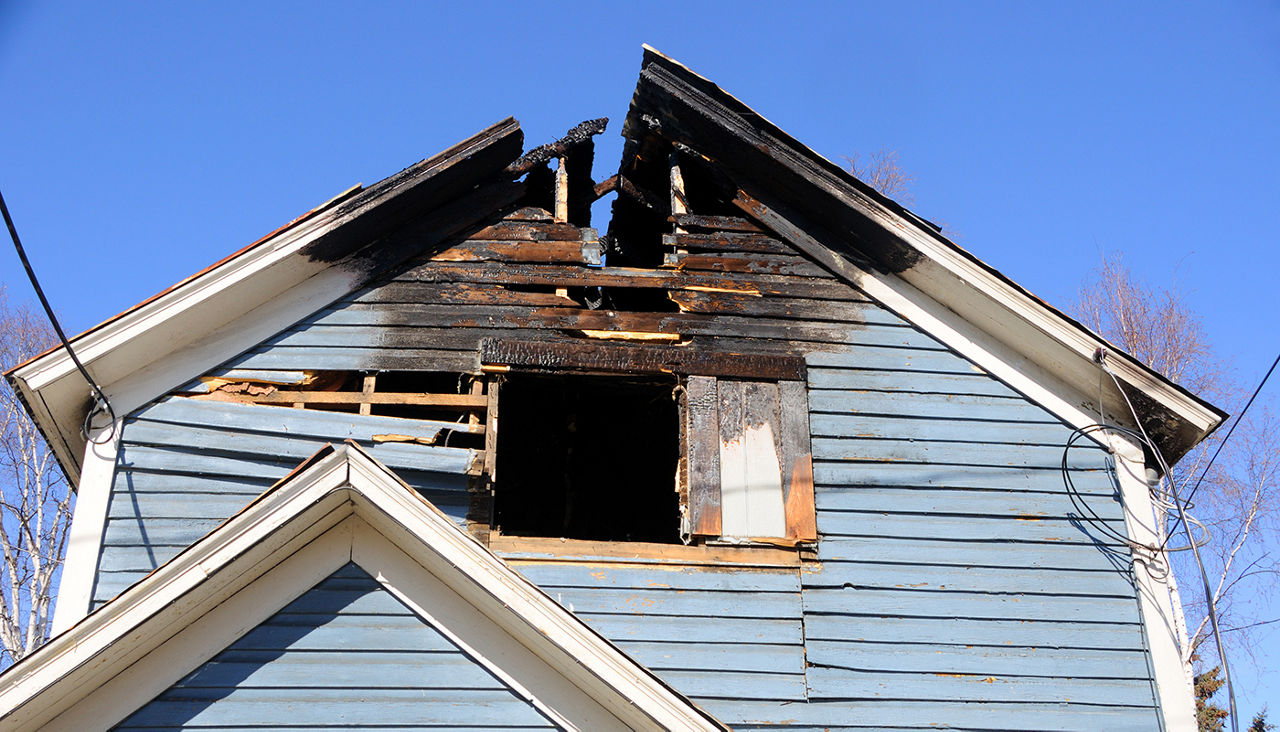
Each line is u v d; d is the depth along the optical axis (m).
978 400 8.41
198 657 5.83
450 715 5.78
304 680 5.82
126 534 7.39
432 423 7.81
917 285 8.79
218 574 5.78
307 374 8.07
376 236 8.53
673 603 7.39
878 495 7.95
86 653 5.53
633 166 9.81
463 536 5.85
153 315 7.84
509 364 8.09
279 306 8.27
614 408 11.27
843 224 8.84
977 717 7.26
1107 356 8.30
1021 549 7.87
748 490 7.86
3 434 20.02
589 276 8.59
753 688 7.18
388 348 8.19
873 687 7.28
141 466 7.62
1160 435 8.53
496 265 8.59
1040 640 7.55
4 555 18.95
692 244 8.84
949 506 7.96
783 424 8.13
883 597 7.58
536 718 5.80
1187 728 7.32
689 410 8.10
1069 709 7.35
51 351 7.61
